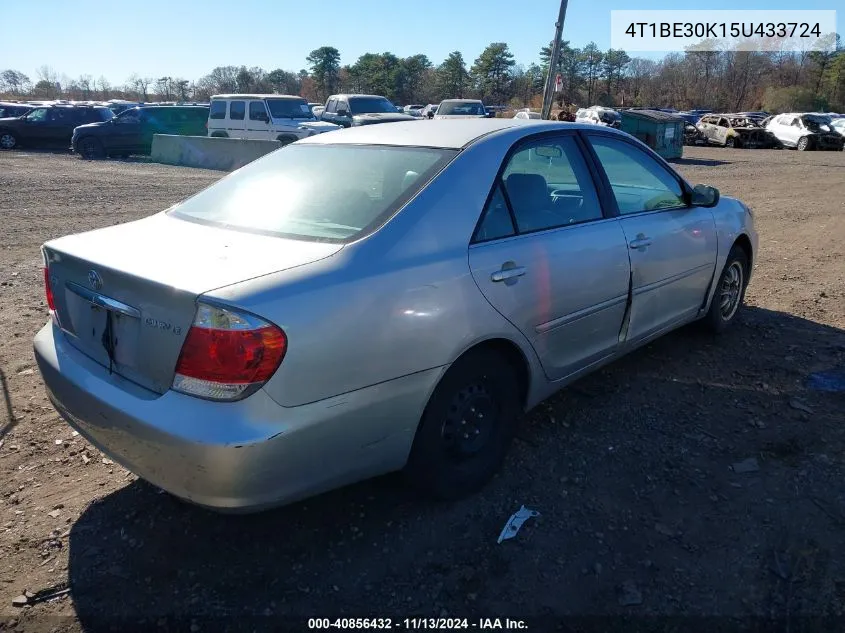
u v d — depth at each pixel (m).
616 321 3.85
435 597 2.59
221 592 2.62
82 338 2.87
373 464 2.73
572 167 3.71
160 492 3.25
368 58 91.75
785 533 2.90
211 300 2.31
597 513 3.05
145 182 15.64
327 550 2.84
